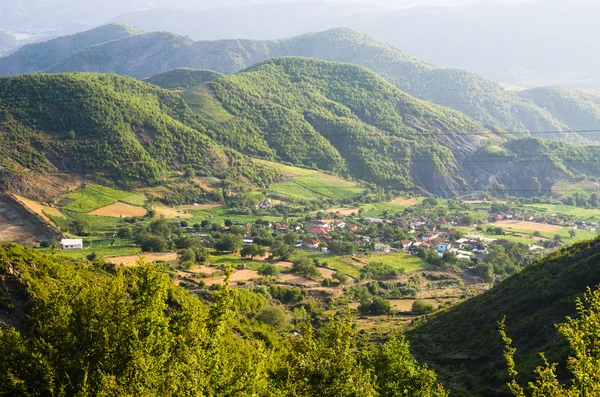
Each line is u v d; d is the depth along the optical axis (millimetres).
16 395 23656
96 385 23172
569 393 19688
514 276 74438
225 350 34812
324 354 23328
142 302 27297
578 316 51500
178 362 24422
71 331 26266
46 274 41938
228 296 28609
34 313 30578
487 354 55125
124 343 25203
